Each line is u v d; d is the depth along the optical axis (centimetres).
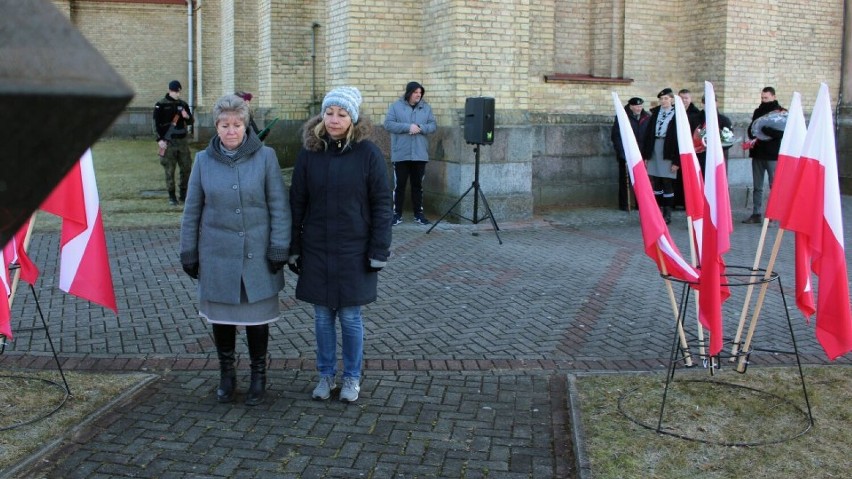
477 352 557
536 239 994
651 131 1123
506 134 1100
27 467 374
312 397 468
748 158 1302
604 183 1291
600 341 587
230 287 440
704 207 429
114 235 1001
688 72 1318
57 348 555
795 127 434
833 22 1454
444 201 1122
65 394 458
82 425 418
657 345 578
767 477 363
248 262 441
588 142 1271
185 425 427
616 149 1212
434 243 955
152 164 1881
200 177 443
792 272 824
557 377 507
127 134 2722
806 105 1451
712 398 461
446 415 445
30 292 711
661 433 411
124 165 1856
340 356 548
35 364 518
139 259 857
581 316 652
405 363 530
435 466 383
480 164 1091
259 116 1652
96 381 482
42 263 836
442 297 707
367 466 382
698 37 1298
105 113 71
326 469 379
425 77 1145
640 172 443
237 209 438
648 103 1312
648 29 1296
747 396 464
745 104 1292
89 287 446
